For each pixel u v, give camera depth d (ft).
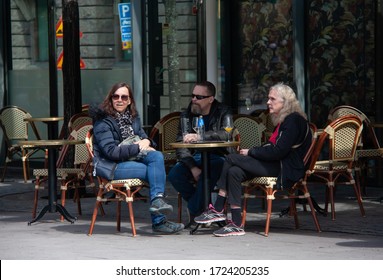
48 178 60.29
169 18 82.17
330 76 76.18
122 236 53.83
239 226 53.01
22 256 47.37
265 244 49.90
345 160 59.11
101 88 86.94
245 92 81.92
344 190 72.33
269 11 79.87
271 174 52.60
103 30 86.43
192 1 81.76
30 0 91.04
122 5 85.25
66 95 72.64
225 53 82.58
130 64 85.35
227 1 82.28
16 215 63.82
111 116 54.80
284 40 78.89
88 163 60.23
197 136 54.24
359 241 50.31
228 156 52.80
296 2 77.15
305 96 77.51
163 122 63.82
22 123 84.33
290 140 52.08
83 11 87.15
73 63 72.38
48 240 52.65
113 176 53.47
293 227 55.77
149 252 47.93
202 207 54.60
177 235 53.83
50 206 60.18
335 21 75.56
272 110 53.06
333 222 57.36
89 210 65.51
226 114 55.52
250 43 81.41
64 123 72.90
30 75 91.61
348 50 74.95
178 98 82.58
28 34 91.35
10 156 84.23
